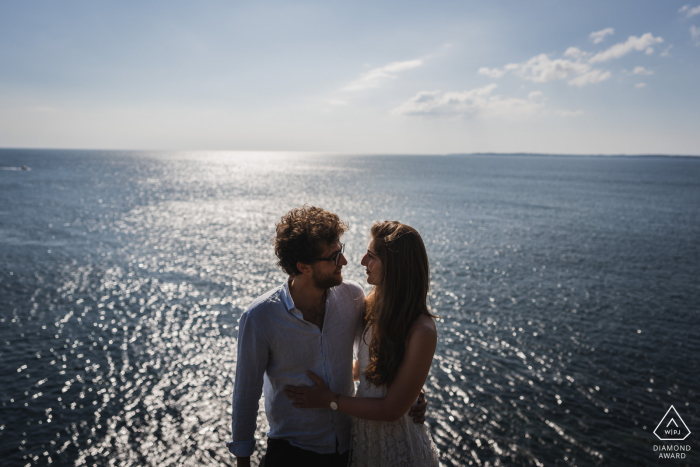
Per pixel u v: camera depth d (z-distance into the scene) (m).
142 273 21.16
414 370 2.21
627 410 10.41
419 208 48.75
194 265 22.95
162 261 23.58
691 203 56.56
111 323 14.98
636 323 15.59
